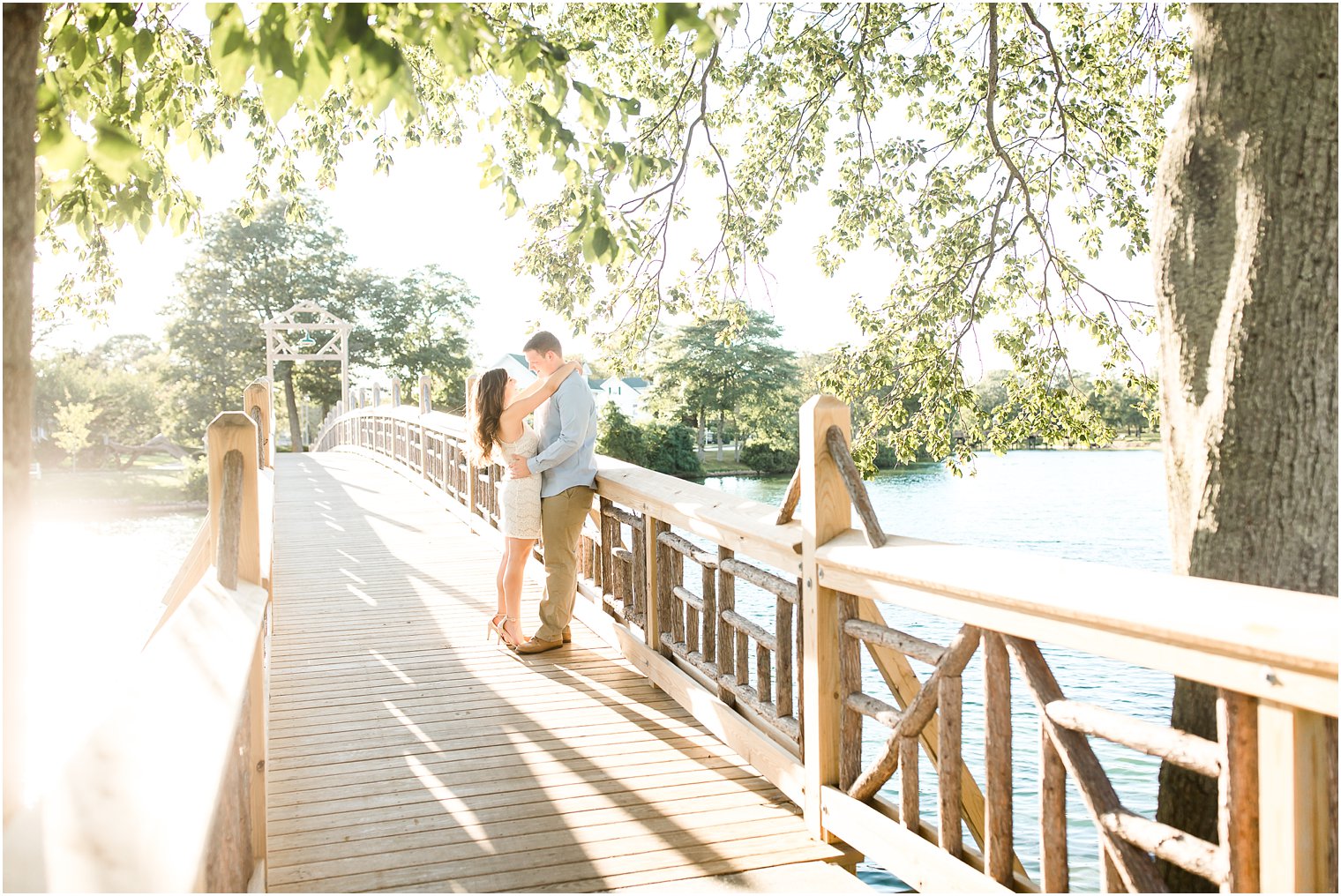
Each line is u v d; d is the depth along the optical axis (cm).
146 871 90
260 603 220
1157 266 238
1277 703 148
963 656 229
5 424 139
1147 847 175
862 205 822
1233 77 217
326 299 5109
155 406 5744
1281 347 212
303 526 1009
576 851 286
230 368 4916
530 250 720
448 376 5462
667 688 431
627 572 514
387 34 263
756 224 812
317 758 362
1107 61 815
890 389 856
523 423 494
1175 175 231
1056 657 1022
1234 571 218
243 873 237
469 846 290
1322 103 209
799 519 323
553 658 502
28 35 144
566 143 315
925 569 230
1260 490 215
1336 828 147
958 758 234
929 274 857
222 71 217
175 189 468
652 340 747
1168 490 240
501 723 402
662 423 4403
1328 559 213
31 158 146
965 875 226
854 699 283
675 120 736
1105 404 845
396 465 1603
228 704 144
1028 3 721
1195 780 209
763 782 341
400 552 848
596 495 553
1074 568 193
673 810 318
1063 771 200
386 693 444
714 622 393
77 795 102
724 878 270
